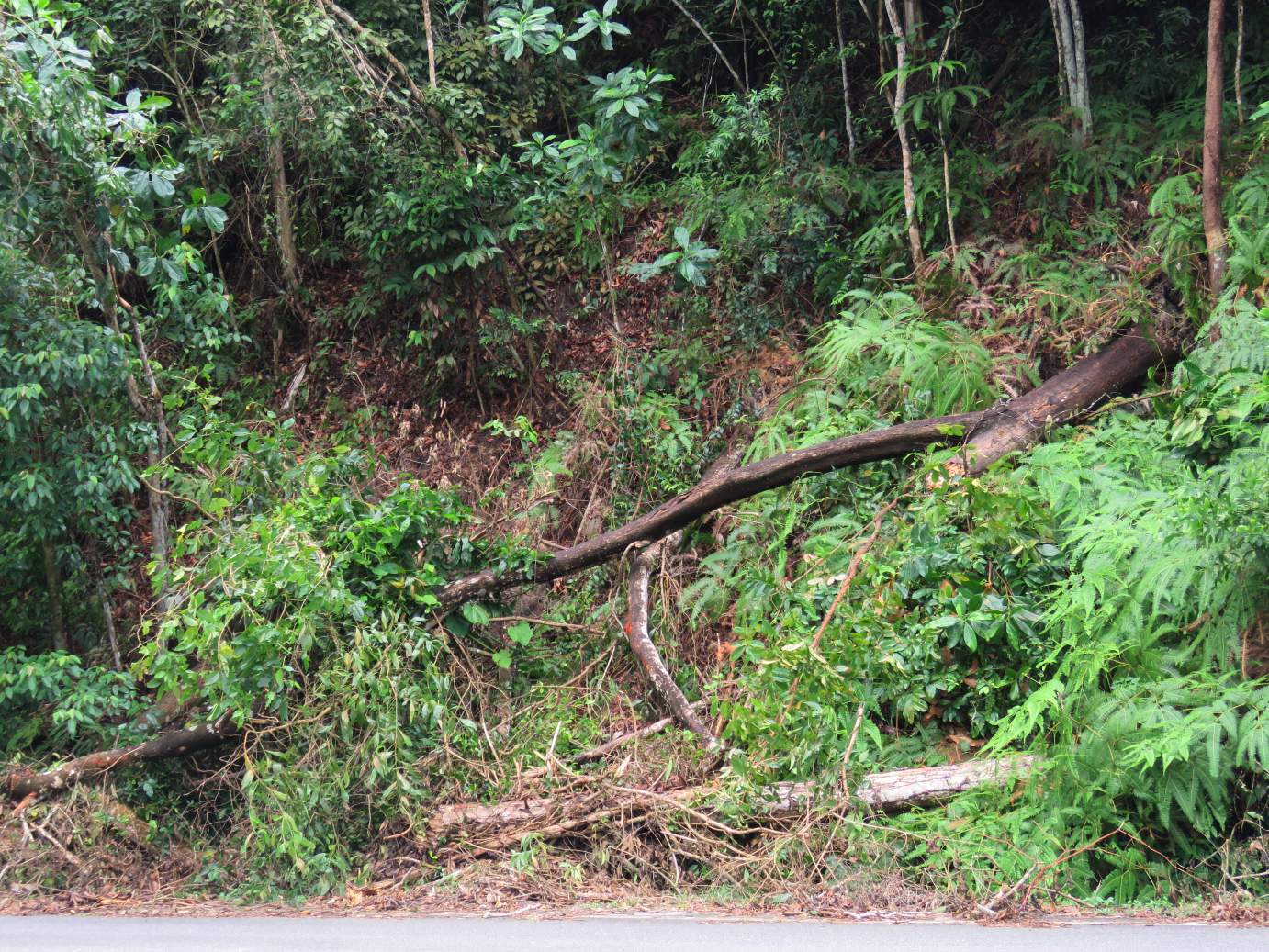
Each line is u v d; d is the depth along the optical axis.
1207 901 3.83
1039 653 4.74
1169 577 4.27
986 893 3.91
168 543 6.52
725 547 6.45
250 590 4.91
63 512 5.88
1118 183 7.51
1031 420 5.83
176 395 6.32
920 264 7.44
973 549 5.03
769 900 3.98
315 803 4.67
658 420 7.31
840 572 5.46
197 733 5.35
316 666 5.24
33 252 5.93
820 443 5.99
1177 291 6.41
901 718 5.07
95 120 5.19
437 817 4.74
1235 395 5.00
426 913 3.86
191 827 5.29
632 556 6.35
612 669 6.21
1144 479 5.10
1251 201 6.31
